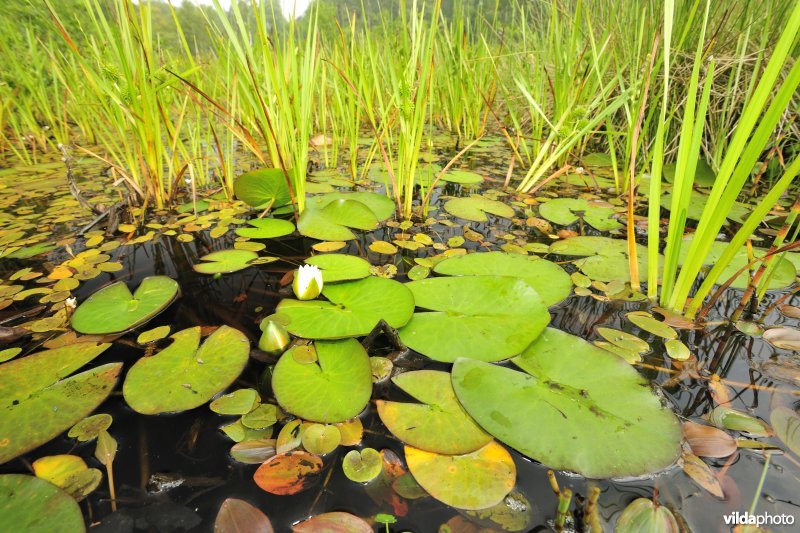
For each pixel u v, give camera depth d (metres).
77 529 0.30
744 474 0.33
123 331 0.49
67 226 0.81
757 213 0.42
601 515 0.31
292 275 0.63
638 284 0.59
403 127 0.81
